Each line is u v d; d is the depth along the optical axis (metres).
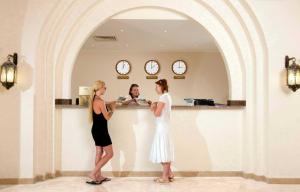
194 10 6.70
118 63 12.00
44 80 6.30
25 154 6.02
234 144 6.61
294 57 6.07
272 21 6.11
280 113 6.13
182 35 9.43
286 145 6.12
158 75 12.02
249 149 6.44
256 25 6.23
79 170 6.56
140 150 6.55
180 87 12.05
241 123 6.62
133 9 6.92
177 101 12.03
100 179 6.10
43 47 6.27
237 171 6.61
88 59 12.02
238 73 6.69
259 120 6.34
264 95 6.30
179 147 6.59
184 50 11.97
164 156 5.92
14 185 5.92
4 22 6.00
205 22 6.70
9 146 6.02
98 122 5.92
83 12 6.49
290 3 6.10
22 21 6.02
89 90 6.62
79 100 6.66
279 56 6.12
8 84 5.82
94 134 5.95
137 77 12.01
